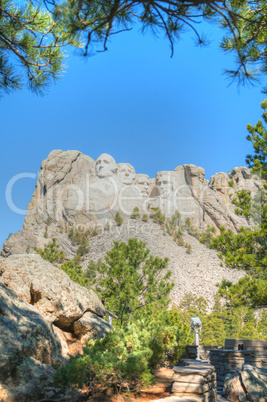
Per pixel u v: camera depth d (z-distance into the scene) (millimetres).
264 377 8016
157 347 7246
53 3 4426
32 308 7992
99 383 6137
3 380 5672
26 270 10773
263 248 14867
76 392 6180
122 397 6074
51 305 10203
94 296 12305
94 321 10859
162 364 9547
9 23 5559
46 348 7059
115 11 4223
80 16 4559
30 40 5742
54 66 6086
